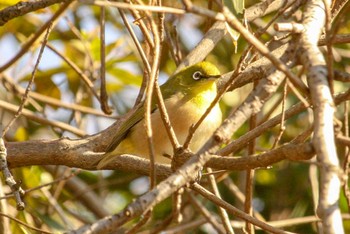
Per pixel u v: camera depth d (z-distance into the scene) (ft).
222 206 28.86
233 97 49.80
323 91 20.44
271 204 48.91
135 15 25.48
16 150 34.40
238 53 50.85
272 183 49.26
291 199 48.55
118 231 40.65
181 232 45.83
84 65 48.57
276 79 22.15
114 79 49.39
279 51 35.42
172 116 35.91
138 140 35.60
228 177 46.55
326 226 17.80
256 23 46.09
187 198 43.34
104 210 48.03
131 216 19.35
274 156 23.15
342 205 45.19
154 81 23.75
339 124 23.70
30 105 50.78
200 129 36.06
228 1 29.35
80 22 52.08
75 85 50.01
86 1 20.38
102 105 37.19
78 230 18.84
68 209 47.16
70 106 42.50
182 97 36.45
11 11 28.53
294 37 23.86
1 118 46.01
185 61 38.73
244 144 29.89
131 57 46.85
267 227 27.58
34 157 34.45
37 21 48.98
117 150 35.19
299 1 27.35
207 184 40.75
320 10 24.68
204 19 51.37
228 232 33.99
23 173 43.11
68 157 34.60
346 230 46.98
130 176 50.49
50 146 34.60
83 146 35.01
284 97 28.27
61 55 40.55
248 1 50.37
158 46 23.08
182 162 26.21
